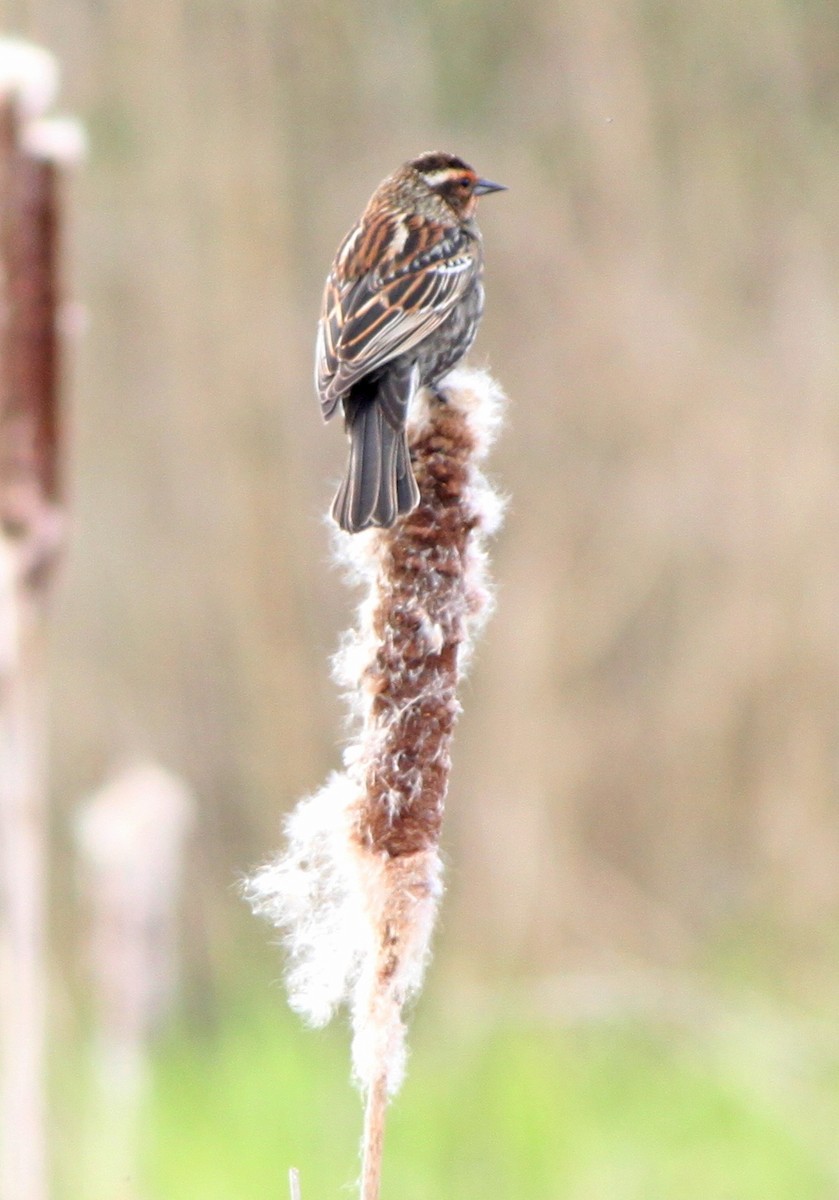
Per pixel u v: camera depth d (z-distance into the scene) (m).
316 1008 4.24
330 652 14.73
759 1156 10.79
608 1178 10.67
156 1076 11.03
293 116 16.27
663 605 14.27
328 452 15.52
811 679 13.72
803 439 14.55
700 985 12.38
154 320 14.84
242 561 14.48
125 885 7.96
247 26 15.16
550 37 16.58
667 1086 11.38
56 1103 10.28
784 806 13.43
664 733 13.79
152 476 14.66
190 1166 10.52
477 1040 11.87
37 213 5.80
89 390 14.74
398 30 16.81
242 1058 11.63
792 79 16.47
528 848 12.99
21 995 5.73
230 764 14.08
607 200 15.82
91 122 14.92
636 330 15.27
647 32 16.45
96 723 13.97
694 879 13.48
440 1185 10.67
